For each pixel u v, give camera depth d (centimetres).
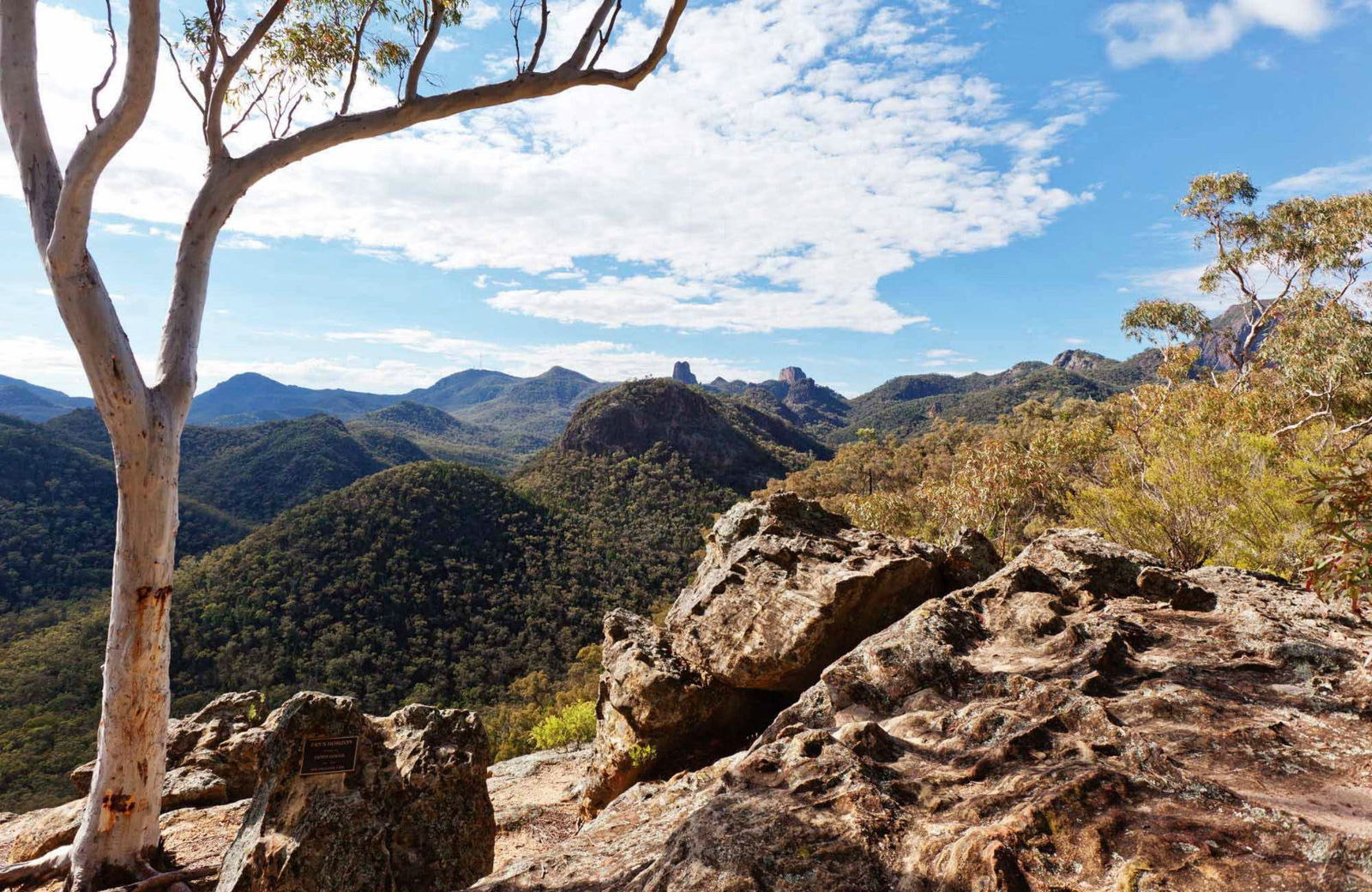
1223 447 1229
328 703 512
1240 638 429
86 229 522
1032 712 328
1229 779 266
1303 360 2236
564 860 326
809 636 725
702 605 856
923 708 389
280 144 635
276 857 446
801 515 930
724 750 789
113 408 545
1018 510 2800
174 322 601
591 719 1488
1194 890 186
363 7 758
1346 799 242
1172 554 1225
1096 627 452
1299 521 989
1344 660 368
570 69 654
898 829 242
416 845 484
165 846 669
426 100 652
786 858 232
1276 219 3172
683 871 237
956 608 527
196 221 619
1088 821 223
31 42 562
